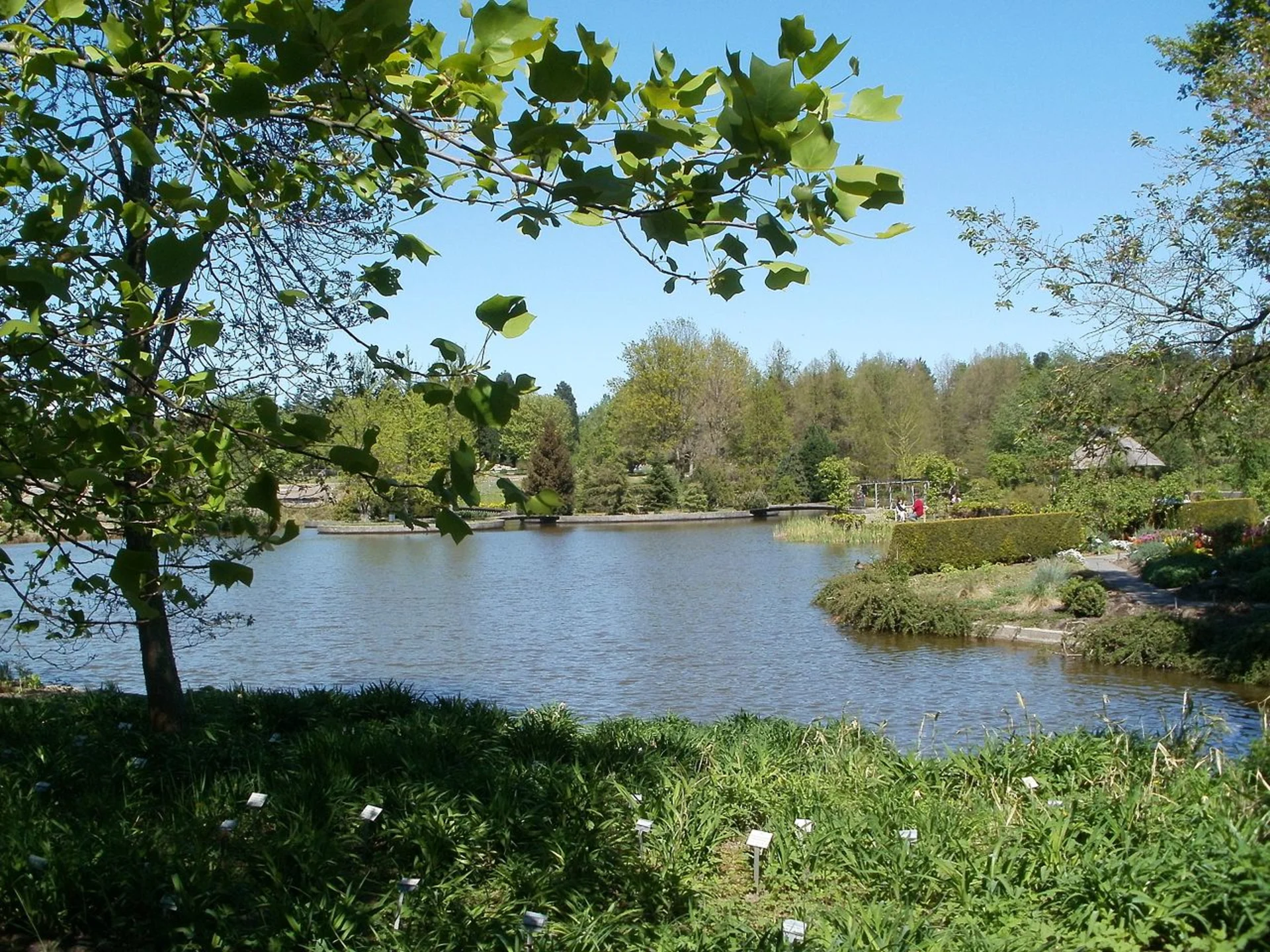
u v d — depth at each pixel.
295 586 24.69
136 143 2.29
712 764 5.82
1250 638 12.73
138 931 3.62
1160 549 20.73
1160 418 11.07
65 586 11.88
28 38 2.73
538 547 36.28
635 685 12.87
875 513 44.53
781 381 66.19
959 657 14.58
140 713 7.47
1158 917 3.24
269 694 8.26
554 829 4.49
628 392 58.06
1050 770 5.45
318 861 4.09
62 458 2.83
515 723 7.23
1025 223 10.75
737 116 1.84
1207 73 10.68
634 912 3.70
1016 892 3.66
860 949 3.24
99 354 2.86
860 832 4.46
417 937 3.48
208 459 2.78
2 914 3.78
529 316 2.20
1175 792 4.48
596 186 2.06
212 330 2.50
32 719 7.05
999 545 23.36
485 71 2.19
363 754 5.71
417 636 17.02
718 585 23.91
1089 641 14.23
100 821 4.59
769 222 2.06
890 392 58.97
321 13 1.96
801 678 13.14
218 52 2.96
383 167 2.81
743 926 3.50
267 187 3.52
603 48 2.06
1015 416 40.25
